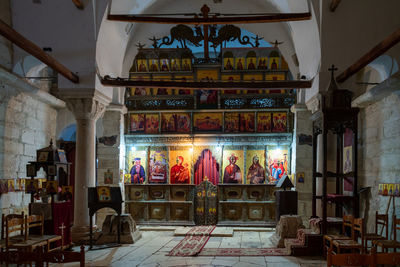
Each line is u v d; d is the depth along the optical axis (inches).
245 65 633.6
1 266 336.8
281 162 624.1
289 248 408.5
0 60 440.5
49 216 407.2
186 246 454.0
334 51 454.3
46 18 468.8
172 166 641.6
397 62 416.2
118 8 496.4
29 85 469.4
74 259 207.3
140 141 645.3
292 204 488.7
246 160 630.5
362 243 333.7
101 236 473.7
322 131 413.4
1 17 446.9
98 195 452.1
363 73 489.1
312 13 456.8
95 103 493.7
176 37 500.4
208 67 639.1
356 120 394.0
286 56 571.5
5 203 433.7
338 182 439.2
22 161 483.5
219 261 379.6
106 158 609.9
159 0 551.5
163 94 648.4
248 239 506.0
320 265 361.7
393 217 356.2
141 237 520.7
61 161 425.4
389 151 402.6
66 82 474.9
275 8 538.9
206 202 616.7
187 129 642.8
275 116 629.9
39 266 207.6
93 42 471.5
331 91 399.5
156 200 626.2
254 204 610.2
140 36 586.6
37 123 529.7
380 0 450.9
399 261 196.7
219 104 638.5
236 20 451.5
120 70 562.9
